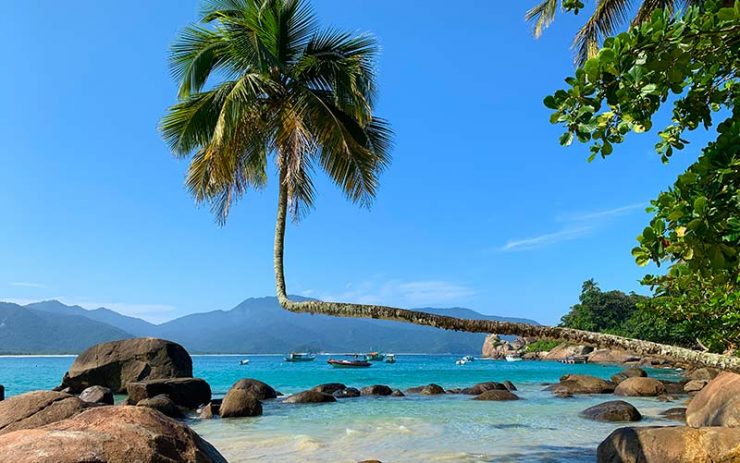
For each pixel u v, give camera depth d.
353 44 12.00
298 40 11.74
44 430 4.91
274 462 9.43
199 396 18.78
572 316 81.38
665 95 3.76
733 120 3.84
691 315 11.34
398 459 9.60
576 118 3.95
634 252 3.90
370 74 12.04
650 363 57.88
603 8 15.22
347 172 11.82
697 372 28.61
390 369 55.66
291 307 9.59
